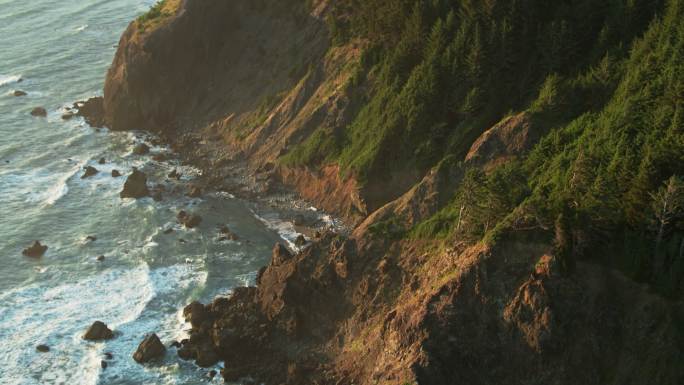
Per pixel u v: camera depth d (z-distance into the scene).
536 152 84.38
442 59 99.94
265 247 97.56
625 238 68.50
